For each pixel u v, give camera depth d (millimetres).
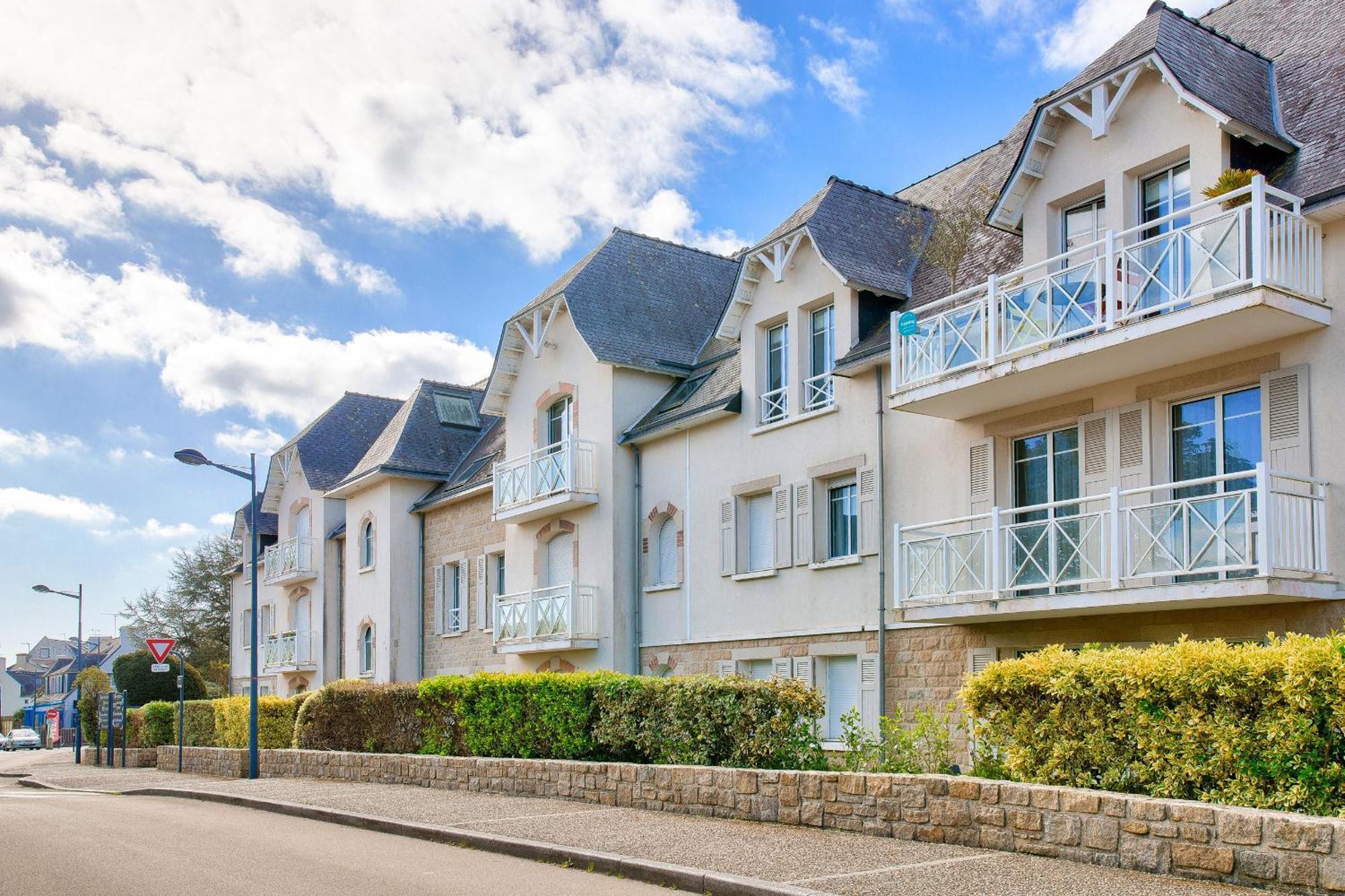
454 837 12227
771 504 20188
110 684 50750
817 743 13391
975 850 9703
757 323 20547
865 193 20094
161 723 32656
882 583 17547
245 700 26234
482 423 33938
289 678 38031
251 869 10633
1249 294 12039
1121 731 9289
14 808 18172
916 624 17000
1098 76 14602
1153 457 14180
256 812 16281
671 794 13164
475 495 29516
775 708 13219
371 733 20500
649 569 22703
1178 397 14047
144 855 11734
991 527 15250
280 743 24438
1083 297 14172
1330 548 12289
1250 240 12430
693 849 10453
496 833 12047
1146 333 12953
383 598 31703
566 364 24812
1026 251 15875
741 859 9836
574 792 14734
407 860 11055
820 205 19328
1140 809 8633
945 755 12984
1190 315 12539
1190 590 12523
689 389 23344
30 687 126375
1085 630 14703
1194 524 12695
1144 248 13703
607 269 25078
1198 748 8781
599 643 22938
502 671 26125
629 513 23141
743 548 20484
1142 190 14664
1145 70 14297
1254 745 8453
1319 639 8578
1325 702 8047
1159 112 14281
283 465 38344
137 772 29484
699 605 21266
